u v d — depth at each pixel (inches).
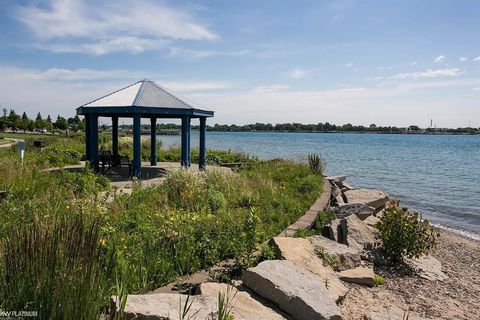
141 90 572.1
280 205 358.0
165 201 326.0
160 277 184.4
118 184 480.7
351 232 303.1
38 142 940.6
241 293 168.2
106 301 132.8
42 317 106.8
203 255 213.6
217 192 355.6
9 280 113.6
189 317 128.5
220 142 3053.6
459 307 224.4
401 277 261.1
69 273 110.8
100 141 1135.0
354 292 222.7
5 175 388.2
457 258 351.3
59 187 360.2
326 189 498.0
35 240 116.2
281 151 1921.8
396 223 277.3
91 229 125.8
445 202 690.2
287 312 163.6
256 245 238.4
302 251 229.6
